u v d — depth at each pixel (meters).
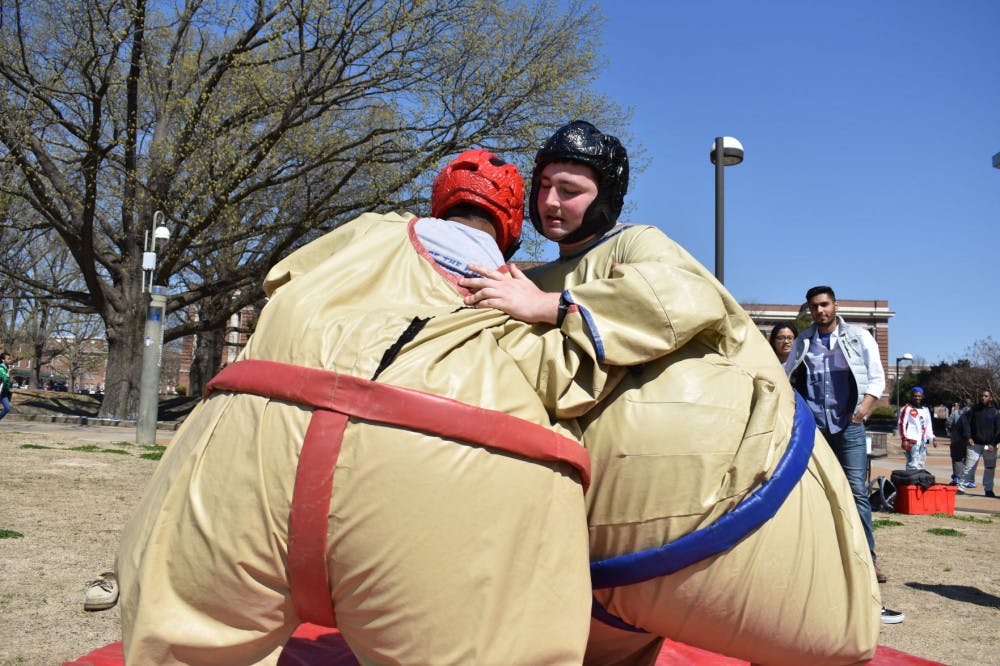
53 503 6.21
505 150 18.09
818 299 4.84
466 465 1.46
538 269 2.15
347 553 1.44
